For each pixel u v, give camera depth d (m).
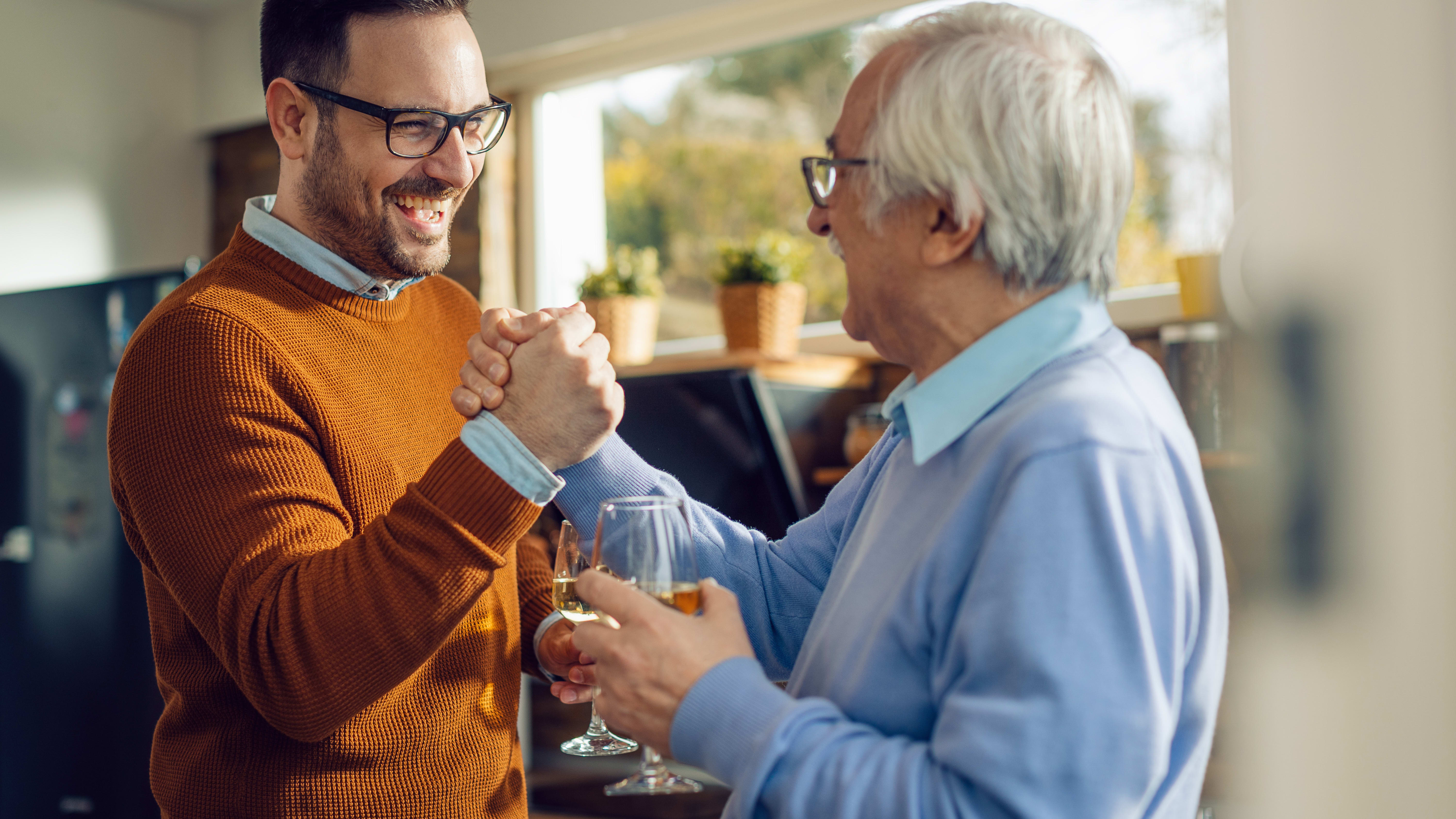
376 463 1.19
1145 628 0.70
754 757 0.75
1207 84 2.08
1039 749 0.68
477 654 1.22
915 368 0.91
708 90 3.19
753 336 2.65
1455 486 0.20
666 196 3.26
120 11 3.56
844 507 1.14
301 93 1.22
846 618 0.85
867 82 0.86
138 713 2.86
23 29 3.32
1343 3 0.21
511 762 1.29
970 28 0.83
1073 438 0.73
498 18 3.21
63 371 2.94
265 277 1.22
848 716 0.82
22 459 3.00
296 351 1.17
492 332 1.07
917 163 0.80
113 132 3.53
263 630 0.98
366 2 1.18
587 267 2.95
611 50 3.10
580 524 1.19
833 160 0.86
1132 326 2.36
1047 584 0.70
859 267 0.88
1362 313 0.21
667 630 0.82
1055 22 0.84
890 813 0.71
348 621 0.97
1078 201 0.79
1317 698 0.21
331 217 1.23
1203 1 2.24
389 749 1.15
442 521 0.98
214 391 1.09
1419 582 0.20
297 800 1.12
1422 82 0.20
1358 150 0.21
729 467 2.56
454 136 1.21
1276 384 0.21
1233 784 0.22
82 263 3.45
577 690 1.36
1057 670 0.68
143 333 1.15
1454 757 0.20
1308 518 0.21
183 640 1.18
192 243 3.73
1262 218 0.22
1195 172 2.24
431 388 1.33
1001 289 0.83
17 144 3.30
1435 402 0.20
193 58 3.75
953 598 0.77
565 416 1.02
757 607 1.15
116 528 2.88
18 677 3.00
